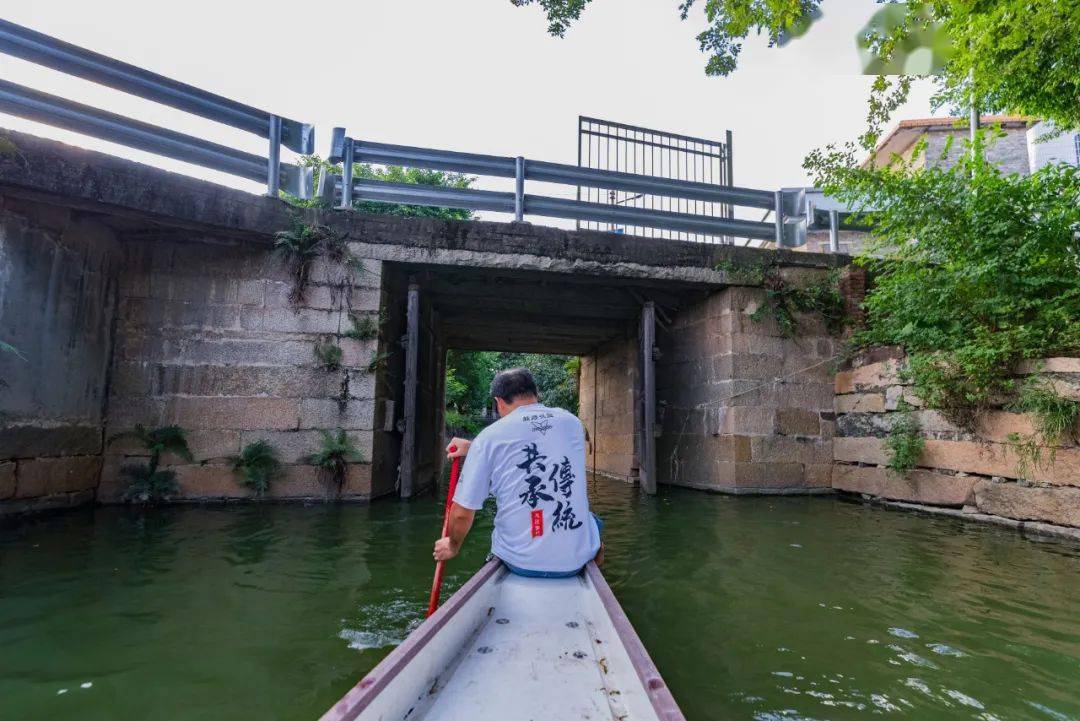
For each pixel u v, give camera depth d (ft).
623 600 11.12
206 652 8.56
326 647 8.77
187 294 21.98
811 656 8.63
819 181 21.74
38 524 17.15
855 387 25.09
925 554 14.52
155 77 19.97
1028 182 18.58
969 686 7.70
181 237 21.75
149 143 20.17
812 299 26.40
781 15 11.10
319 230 22.40
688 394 29.35
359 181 24.07
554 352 44.21
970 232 19.61
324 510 20.47
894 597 11.28
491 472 8.88
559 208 25.16
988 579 12.37
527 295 29.63
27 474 17.70
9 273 16.96
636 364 33.09
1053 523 16.48
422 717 5.06
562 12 14.71
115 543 14.90
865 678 7.93
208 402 21.71
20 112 18.34
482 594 7.47
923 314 21.13
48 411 18.35
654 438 27.53
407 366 24.79
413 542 15.53
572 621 7.32
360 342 22.66
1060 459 16.40
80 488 19.97
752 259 26.45
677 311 30.76
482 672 5.95
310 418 22.13
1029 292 18.75
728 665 8.33
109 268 21.09
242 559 13.57
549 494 8.75
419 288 25.50
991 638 9.28
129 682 7.63
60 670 7.95
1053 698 7.38
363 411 22.45
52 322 18.44
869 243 26.16
